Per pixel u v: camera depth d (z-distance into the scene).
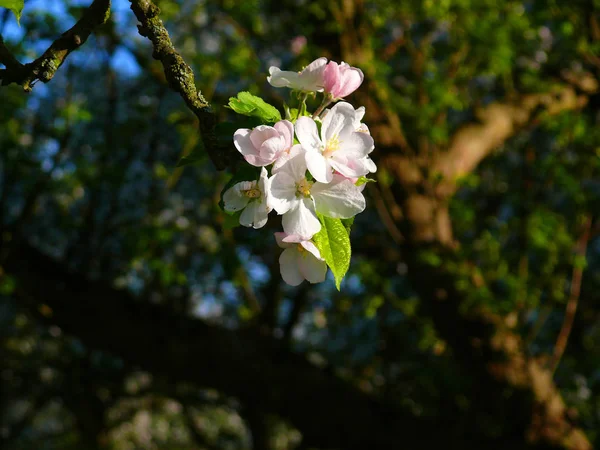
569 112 1.96
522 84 2.11
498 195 2.36
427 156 1.86
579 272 1.93
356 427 1.86
